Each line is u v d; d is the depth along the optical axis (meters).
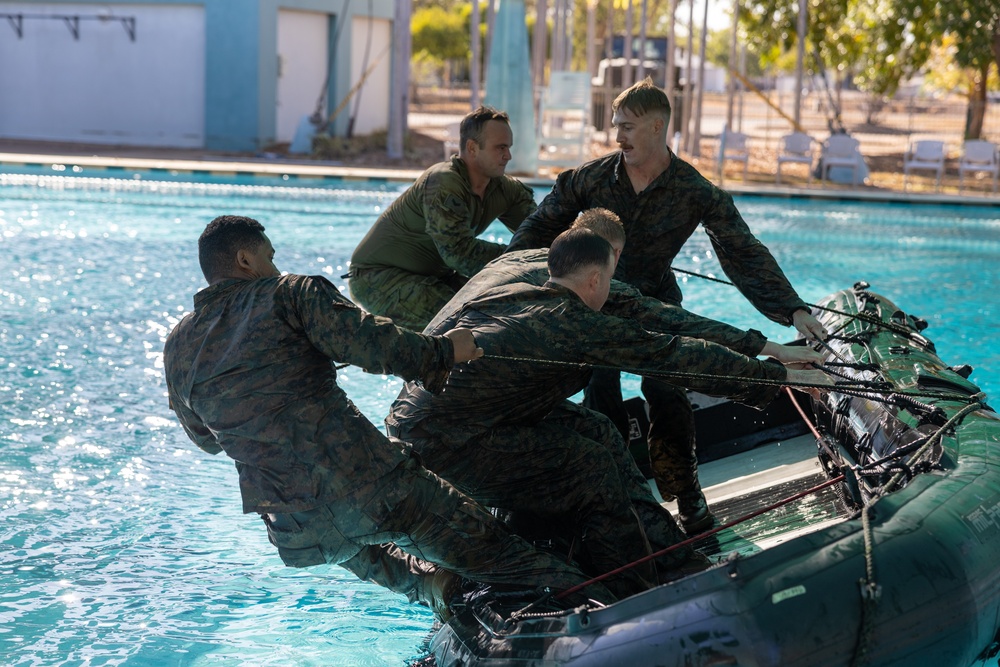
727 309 8.86
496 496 3.26
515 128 17.95
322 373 2.86
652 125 3.76
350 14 23.45
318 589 3.92
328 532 2.87
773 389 3.28
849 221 14.48
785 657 2.45
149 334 7.56
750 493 4.33
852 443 4.07
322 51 23.23
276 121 22.16
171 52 21.80
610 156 3.97
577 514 3.30
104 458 5.18
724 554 3.65
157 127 22.14
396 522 2.89
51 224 12.50
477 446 3.16
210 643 3.47
